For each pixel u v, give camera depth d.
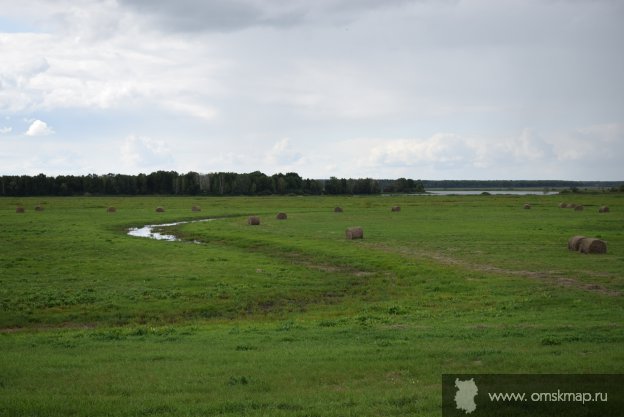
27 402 11.21
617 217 73.81
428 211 91.75
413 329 19.12
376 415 10.28
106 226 66.50
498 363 13.59
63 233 55.25
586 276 30.64
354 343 16.83
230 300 26.81
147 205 117.19
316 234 55.69
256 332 19.45
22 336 19.33
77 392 12.00
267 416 10.24
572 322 19.66
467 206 105.19
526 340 16.52
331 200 145.62
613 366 13.06
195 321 23.33
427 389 11.76
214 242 51.97
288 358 14.74
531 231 55.81
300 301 27.36
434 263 36.44
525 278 30.38
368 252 41.84
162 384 12.50
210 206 113.50
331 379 12.74
